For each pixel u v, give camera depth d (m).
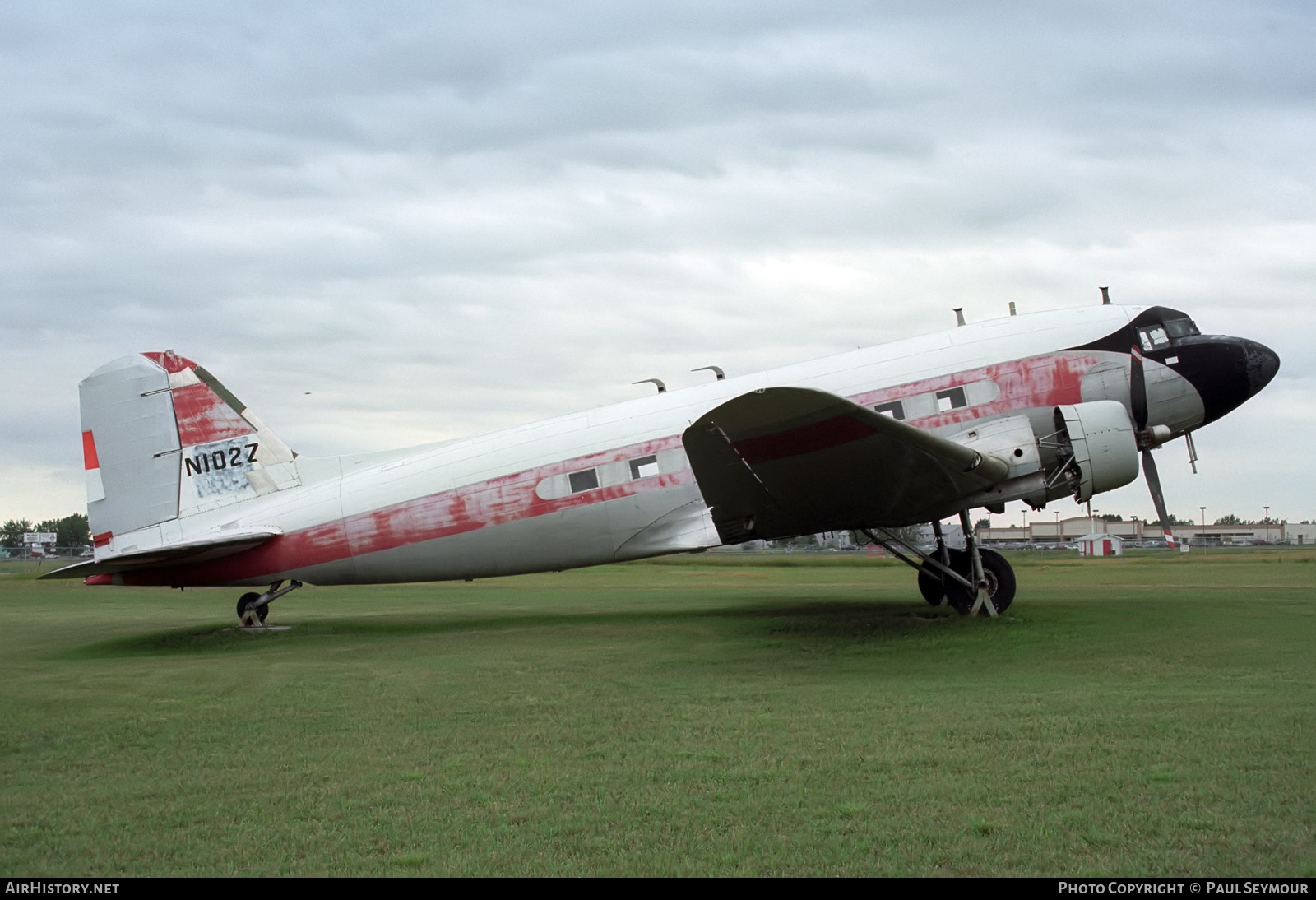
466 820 5.13
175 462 15.52
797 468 11.66
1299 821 4.74
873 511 12.92
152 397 15.60
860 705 7.83
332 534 15.03
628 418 14.92
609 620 15.35
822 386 14.08
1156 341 14.00
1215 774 5.52
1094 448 12.44
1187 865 4.25
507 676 10.00
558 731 7.24
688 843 4.71
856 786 5.52
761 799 5.36
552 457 14.77
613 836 4.84
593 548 14.77
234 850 4.77
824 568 37.72
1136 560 38.88
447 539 14.84
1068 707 7.46
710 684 9.12
